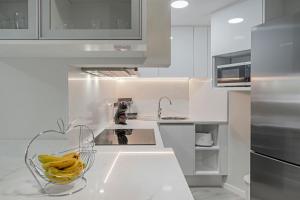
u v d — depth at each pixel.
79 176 1.02
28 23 1.25
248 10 2.57
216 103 3.54
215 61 3.14
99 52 1.50
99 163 1.38
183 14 3.07
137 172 1.22
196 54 3.56
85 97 2.11
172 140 3.41
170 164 1.35
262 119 2.09
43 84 1.68
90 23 1.36
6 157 1.54
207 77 3.57
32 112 1.68
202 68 3.57
